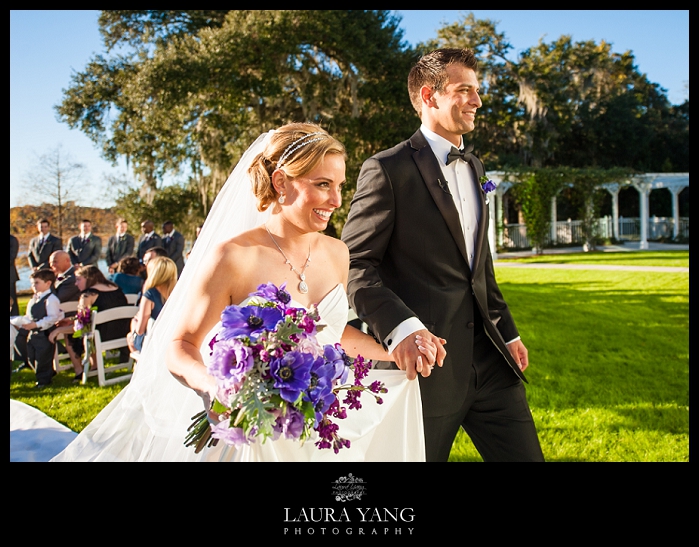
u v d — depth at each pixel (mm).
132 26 23938
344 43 19844
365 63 20312
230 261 1808
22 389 6082
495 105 30000
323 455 1952
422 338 1977
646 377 5684
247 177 2395
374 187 2416
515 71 29453
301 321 1587
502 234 25312
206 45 19703
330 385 1587
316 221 1843
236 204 2391
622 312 9305
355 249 2381
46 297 6223
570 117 29375
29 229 21844
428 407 2355
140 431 2381
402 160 2443
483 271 2572
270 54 19656
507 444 2510
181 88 18969
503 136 30578
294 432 1518
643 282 12750
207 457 1858
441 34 30844
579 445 3998
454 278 2436
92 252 11906
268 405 1492
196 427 1890
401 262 2434
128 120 22453
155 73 19141
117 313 6414
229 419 1535
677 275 13758
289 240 1934
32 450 3598
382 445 2158
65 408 5273
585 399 5027
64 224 22375
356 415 2092
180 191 23688
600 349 6895
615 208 26844
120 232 12391
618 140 33219
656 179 26578
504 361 2555
